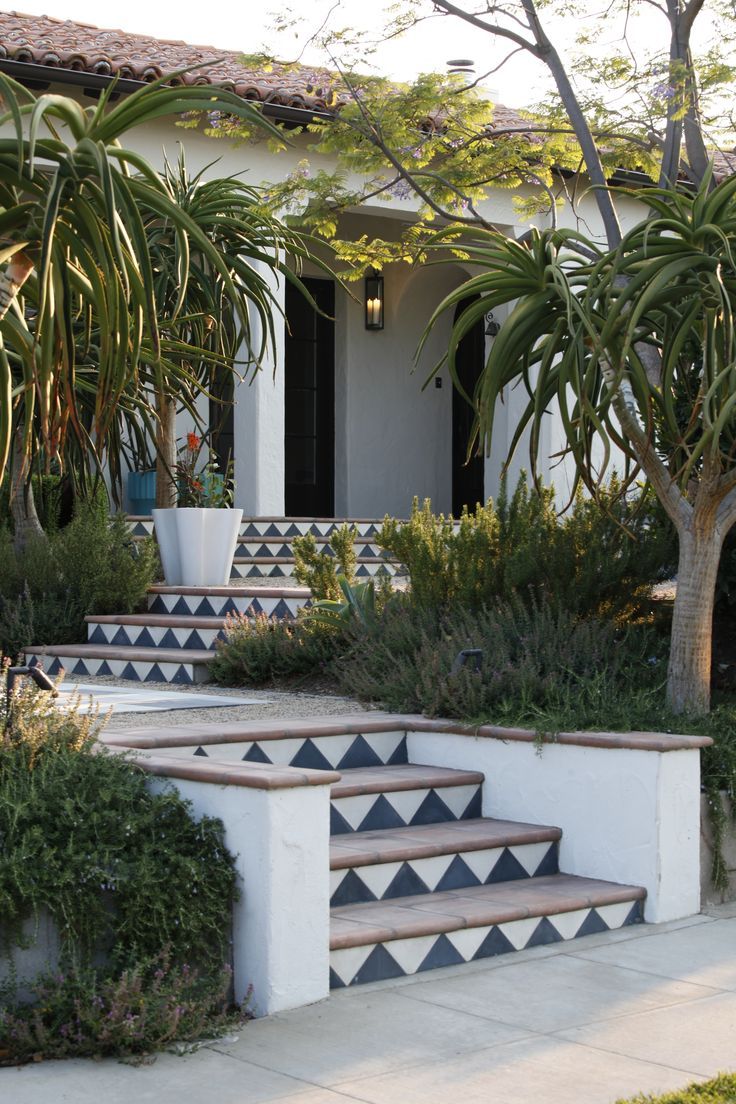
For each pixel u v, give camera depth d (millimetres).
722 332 6422
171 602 10469
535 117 9805
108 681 9156
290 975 4516
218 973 4434
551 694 6562
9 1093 3764
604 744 5902
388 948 4910
